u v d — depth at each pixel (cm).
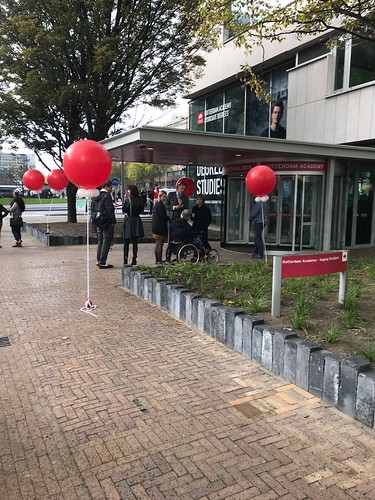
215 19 728
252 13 765
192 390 385
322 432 317
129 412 347
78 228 1775
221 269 746
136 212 993
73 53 1486
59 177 1559
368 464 280
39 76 1455
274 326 443
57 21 1429
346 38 982
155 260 1055
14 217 1366
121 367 435
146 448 299
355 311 495
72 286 807
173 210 1005
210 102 2136
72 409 354
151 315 614
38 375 419
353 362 341
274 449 297
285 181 1288
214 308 512
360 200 1439
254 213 1139
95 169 647
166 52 1619
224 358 457
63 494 256
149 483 264
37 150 1872
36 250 1312
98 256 1008
